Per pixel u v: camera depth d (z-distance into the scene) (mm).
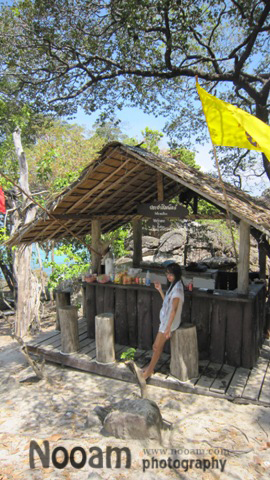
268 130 3291
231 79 9812
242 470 3258
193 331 4812
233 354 5145
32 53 10523
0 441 3877
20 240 6336
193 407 4324
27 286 8648
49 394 4953
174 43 9617
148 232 14648
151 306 5789
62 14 9391
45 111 11242
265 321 6488
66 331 5770
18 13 9641
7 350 7398
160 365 5281
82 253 10227
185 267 7293
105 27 10234
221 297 5062
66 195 5406
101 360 5387
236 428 3885
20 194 9344
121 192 6438
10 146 9461
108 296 6219
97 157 4984
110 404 4531
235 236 13117
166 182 6832
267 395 4418
